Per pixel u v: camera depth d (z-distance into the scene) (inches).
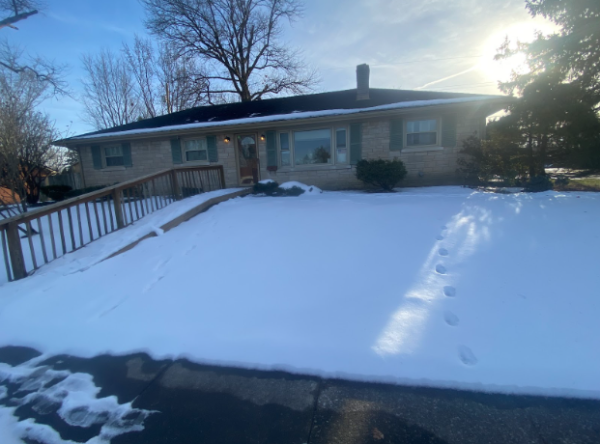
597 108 346.0
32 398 93.4
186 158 498.3
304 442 73.4
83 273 174.1
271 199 319.0
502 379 88.0
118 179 514.6
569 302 118.2
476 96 389.4
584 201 231.3
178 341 115.2
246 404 86.4
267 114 479.2
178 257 186.5
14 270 180.4
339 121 438.0
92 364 108.0
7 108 364.2
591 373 87.4
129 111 965.8
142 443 75.9
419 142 421.4
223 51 871.1
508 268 144.7
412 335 107.4
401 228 201.0
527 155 366.9
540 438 71.6
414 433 74.4
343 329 113.7
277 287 146.6
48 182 611.8
